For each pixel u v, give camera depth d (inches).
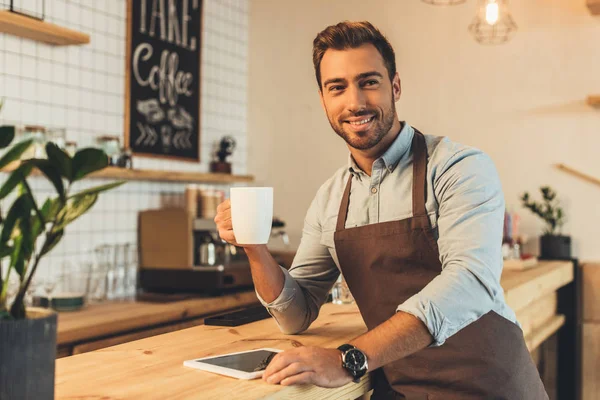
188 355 59.7
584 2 150.1
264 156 187.8
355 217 71.1
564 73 151.9
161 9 160.1
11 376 36.1
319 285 75.2
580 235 151.0
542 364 150.4
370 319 69.9
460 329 58.2
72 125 137.6
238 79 187.2
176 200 166.6
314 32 181.2
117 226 147.9
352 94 65.1
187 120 168.9
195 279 142.0
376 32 66.2
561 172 152.6
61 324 109.0
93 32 142.6
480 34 159.9
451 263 59.0
